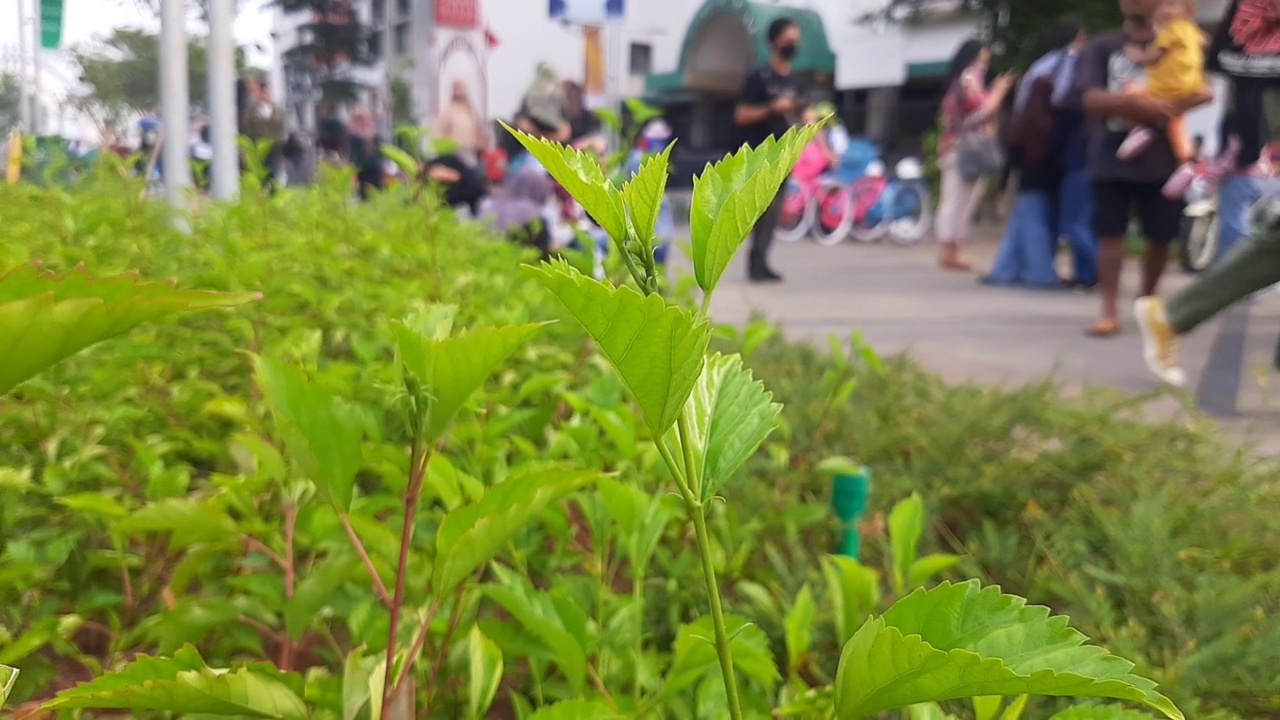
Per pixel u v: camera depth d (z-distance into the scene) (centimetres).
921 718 124
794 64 2117
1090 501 246
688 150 2348
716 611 90
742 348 276
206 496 191
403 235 377
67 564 191
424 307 110
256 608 156
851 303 746
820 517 217
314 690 118
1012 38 1436
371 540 138
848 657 87
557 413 274
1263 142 554
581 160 85
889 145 2188
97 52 1205
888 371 361
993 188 1571
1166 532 221
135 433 232
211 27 582
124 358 230
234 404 194
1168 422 293
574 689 141
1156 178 568
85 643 189
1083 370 510
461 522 109
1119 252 596
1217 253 589
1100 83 578
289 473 164
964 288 843
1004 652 86
